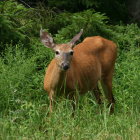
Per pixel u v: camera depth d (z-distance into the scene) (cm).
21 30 1614
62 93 1239
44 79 1269
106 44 1387
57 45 1242
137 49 1691
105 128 1073
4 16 1574
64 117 1097
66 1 1995
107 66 1375
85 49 1334
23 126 1089
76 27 1714
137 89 1368
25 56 1495
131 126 1119
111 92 1388
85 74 1291
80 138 1045
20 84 1345
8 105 1241
